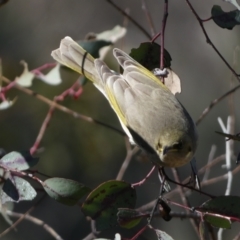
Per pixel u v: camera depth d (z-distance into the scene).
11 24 12.53
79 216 11.74
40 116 11.39
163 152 6.21
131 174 11.67
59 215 11.69
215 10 5.78
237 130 12.04
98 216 5.52
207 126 12.23
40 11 12.72
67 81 11.11
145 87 6.70
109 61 10.89
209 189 11.45
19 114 11.45
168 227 11.23
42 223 7.52
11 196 5.59
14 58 12.16
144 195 11.61
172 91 6.73
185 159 6.23
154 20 12.73
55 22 12.66
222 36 12.42
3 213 7.08
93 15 12.73
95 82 7.43
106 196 5.52
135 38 12.01
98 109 11.32
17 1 12.72
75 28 12.62
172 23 12.87
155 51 6.74
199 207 5.34
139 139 6.52
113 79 7.08
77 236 11.61
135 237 5.15
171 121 6.31
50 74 8.00
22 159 5.68
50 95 11.12
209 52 12.62
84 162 11.54
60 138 11.42
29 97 11.27
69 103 11.18
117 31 8.16
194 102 12.53
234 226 10.64
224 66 12.48
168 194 8.16
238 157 5.38
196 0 12.83
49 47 12.38
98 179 11.52
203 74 12.66
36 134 11.42
